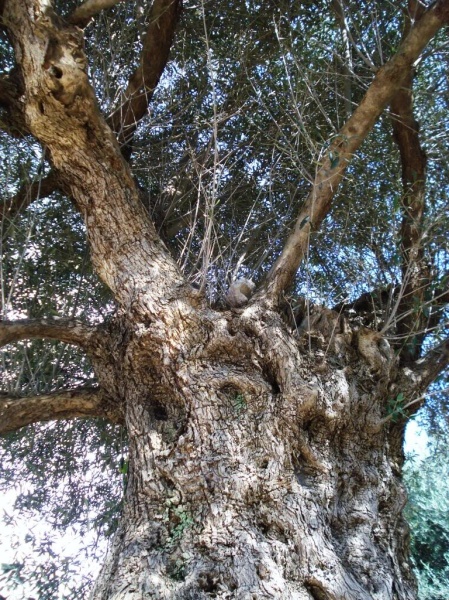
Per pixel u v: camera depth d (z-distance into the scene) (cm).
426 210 491
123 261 371
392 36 504
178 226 512
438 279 455
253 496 305
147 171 537
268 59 523
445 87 512
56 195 519
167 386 345
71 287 528
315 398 336
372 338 385
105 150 371
